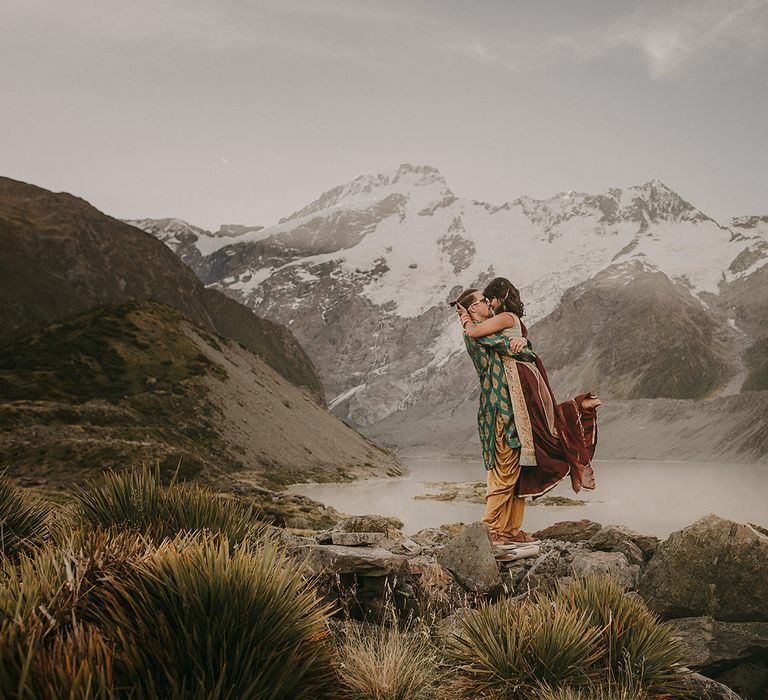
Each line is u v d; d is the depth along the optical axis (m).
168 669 3.15
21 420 51.22
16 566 4.31
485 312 7.08
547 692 4.54
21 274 126.44
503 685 4.70
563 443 6.82
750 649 5.95
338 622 5.68
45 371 68.88
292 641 3.63
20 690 2.65
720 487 73.19
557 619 4.93
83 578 3.50
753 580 6.27
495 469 7.05
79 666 2.93
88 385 69.12
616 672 4.98
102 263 147.38
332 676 3.81
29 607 3.16
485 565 6.50
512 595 6.57
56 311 122.81
